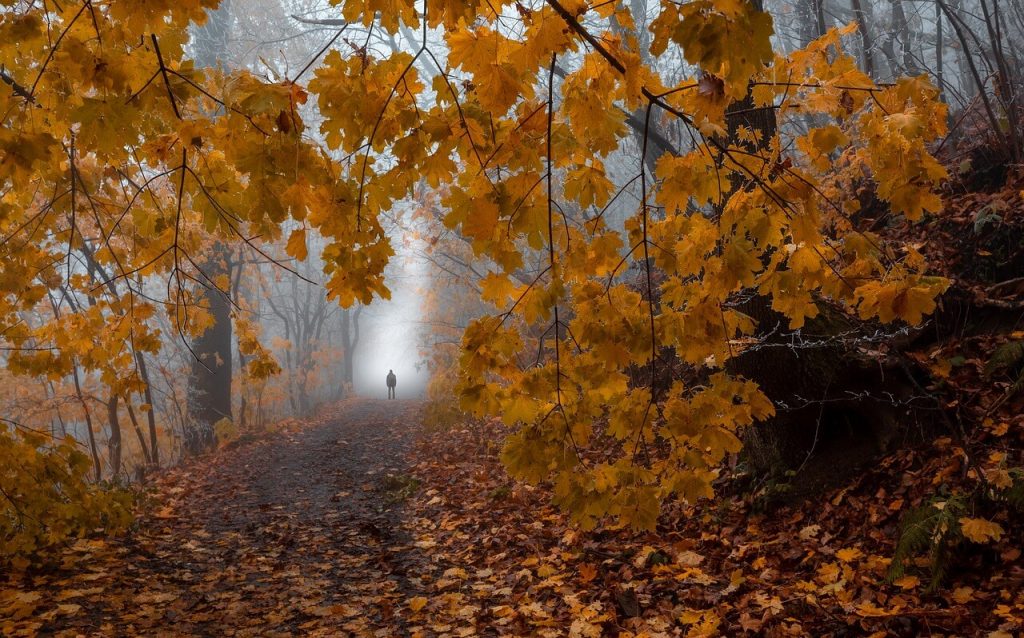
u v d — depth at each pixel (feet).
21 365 13.58
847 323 15.96
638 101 5.91
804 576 12.04
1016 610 9.22
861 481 13.99
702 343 6.82
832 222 17.75
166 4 5.05
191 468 35.17
